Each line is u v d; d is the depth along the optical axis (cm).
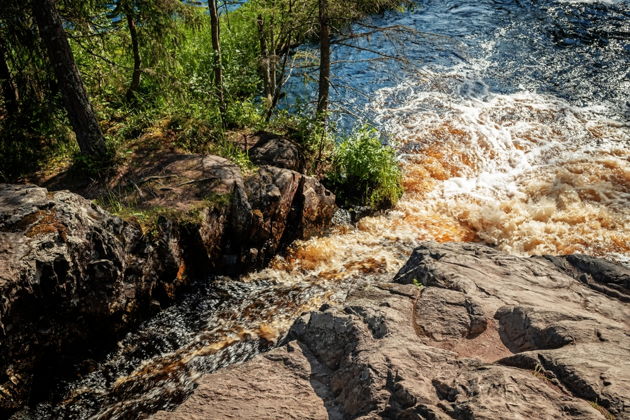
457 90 1598
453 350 448
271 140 1139
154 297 769
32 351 591
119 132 1074
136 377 645
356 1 1079
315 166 1177
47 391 615
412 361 412
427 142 1355
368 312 494
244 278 878
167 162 979
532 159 1266
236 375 447
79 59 1194
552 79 1628
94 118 941
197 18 1154
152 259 754
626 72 1627
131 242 730
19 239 598
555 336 434
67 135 998
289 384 436
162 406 587
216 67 1180
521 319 470
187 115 1131
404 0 1123
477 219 1081
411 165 1270
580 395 349
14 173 953
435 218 1100
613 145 1290
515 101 1525
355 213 1104
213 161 985
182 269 808
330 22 1149
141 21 1142
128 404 596
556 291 554
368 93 1606
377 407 372
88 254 658
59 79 882
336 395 420
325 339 479
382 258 944
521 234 1033
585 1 2141
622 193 1119
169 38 1212
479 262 612
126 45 1191
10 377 568
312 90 1544
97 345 684
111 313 679
